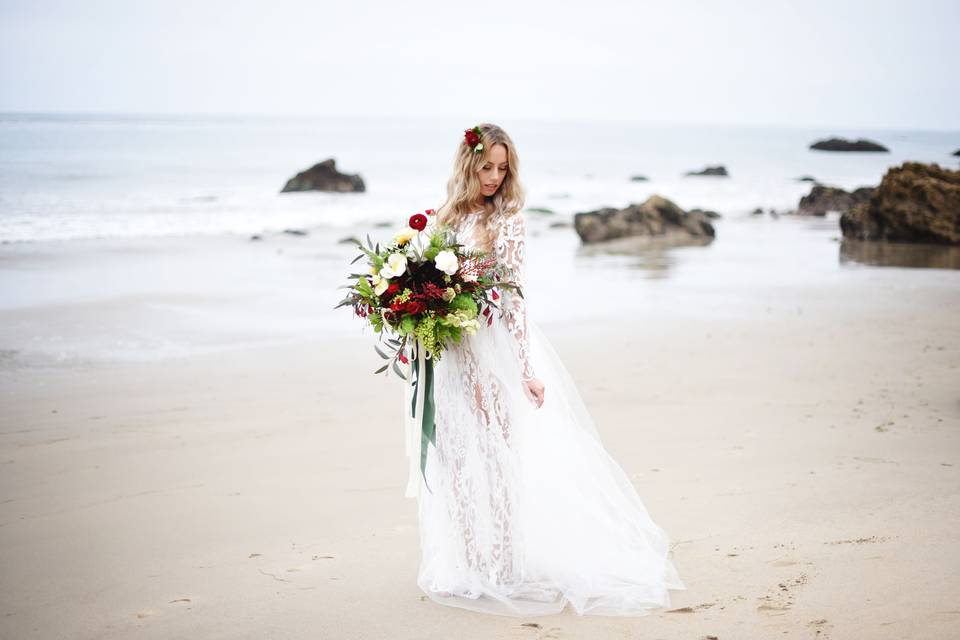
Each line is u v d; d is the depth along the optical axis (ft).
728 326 33.55
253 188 107.86
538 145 282.56
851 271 50.08
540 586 10.84
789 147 298.56
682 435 18.97
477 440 10.91
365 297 10.74
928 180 66.49
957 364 26.30
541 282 46.06
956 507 13.26
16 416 21.13
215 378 25.27
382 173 142.72
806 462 16.46
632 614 10.02
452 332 10.42
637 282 46.09
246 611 10.52
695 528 12.96
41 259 50.26
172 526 13.76
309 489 15.56
